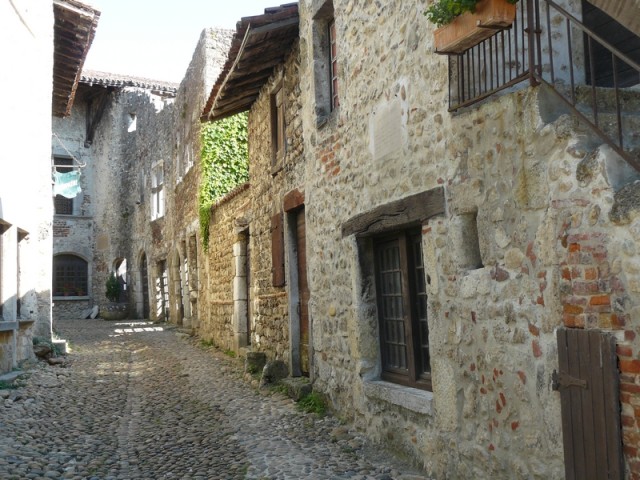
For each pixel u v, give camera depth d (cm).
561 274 306
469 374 385
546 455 320
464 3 334
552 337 315
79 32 1200
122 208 2469
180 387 841
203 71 1412
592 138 304
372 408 521
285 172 791
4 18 873
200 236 1466
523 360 337
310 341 682
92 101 2689
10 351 881
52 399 741
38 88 1092
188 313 1723
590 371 286
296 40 740
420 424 445
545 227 318
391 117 482
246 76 855
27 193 998
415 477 418
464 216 391
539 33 328
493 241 360
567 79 391
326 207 627
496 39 362
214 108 962
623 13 285
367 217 521
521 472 338
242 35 731
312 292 673
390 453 487
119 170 2491
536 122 323
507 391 350
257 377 834
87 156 2692
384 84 495
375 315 548
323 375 644
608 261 278
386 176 492
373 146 516
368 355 543
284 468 462
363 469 454
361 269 548
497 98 358
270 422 614
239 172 1455
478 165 373
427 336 471
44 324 1112
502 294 353
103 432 601
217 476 455
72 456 514
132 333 1673
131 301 2409
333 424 585
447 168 405
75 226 2625
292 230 788
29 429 590
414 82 446
